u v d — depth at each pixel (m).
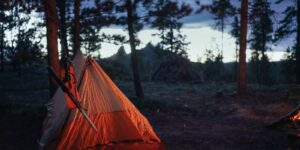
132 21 19.22
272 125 13.30
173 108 18.70
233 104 20.03
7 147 10.68
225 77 49.56
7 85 32.56
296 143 10.75
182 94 25.94
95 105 9.50
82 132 9.17
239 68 23.62
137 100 19.48
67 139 9.06
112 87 9.84
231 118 16.52
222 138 12.05
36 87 31.61
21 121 14.09
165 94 26.03
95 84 9.74
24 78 37.97
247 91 24.12
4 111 16.08
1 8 14.01
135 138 9.48
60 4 17.39
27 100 22.20
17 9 14.76
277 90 25.72
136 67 21.41
